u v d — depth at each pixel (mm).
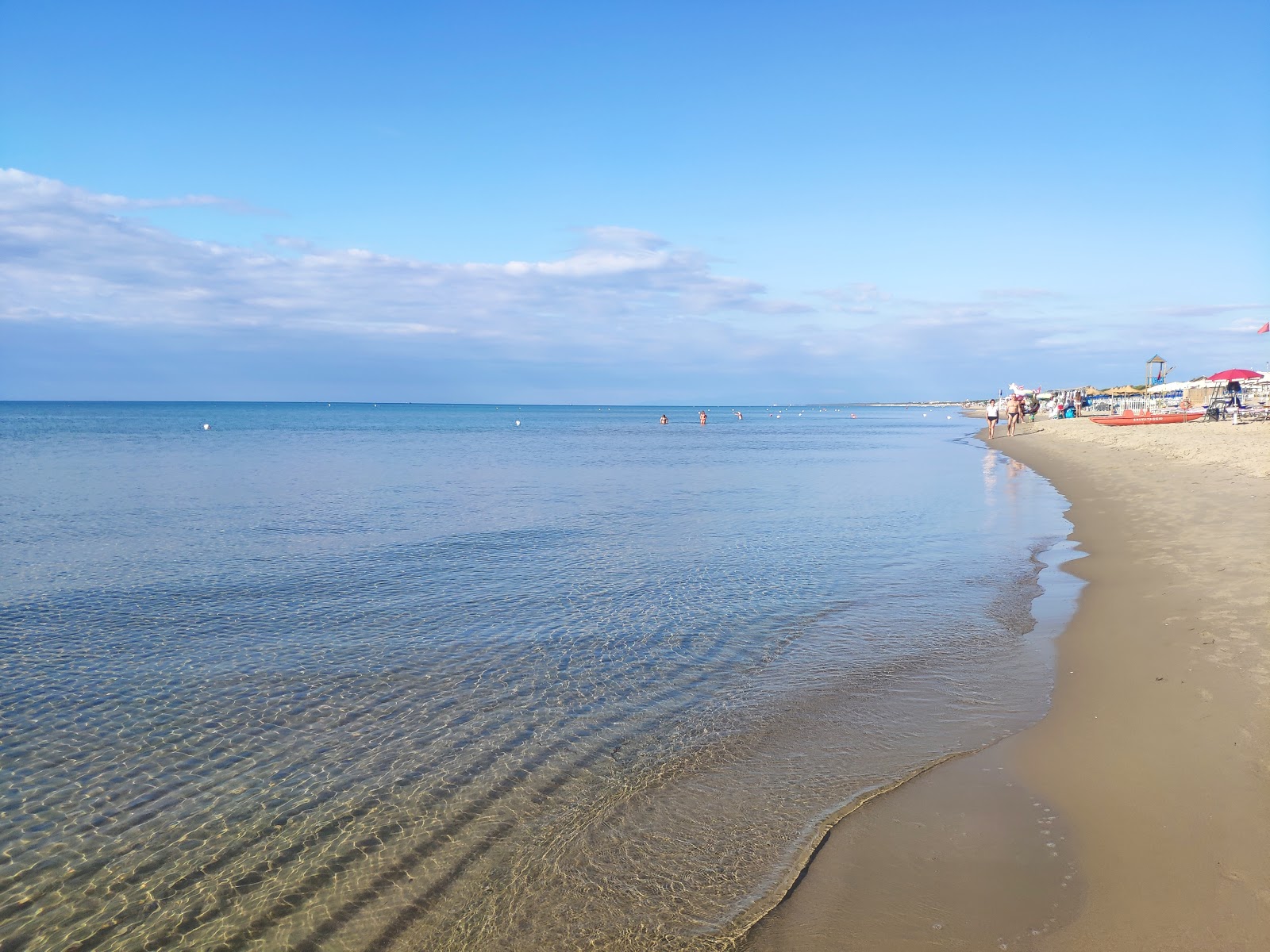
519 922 4523
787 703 7527
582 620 10438
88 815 5734
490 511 20938
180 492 25344
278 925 4555
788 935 4266
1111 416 65812
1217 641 7914
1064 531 16391
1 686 8156
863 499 22953
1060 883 4508
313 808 5812
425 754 6617
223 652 9195
